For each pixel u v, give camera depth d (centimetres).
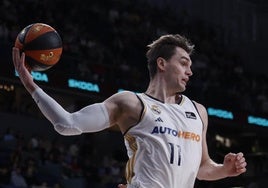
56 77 1959
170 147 454
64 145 2358
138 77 2430
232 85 2955
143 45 2823
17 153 1941
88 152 2353
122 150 2508
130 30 2906
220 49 3303
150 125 459
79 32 2636
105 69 2327
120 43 2723
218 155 2627
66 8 2741
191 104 490
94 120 454
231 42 3469
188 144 464
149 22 3088
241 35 3522
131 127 464
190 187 470
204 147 500
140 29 2970
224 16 3550
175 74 484
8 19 2350
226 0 3572
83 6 2836
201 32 3281
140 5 3231
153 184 445
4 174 1812
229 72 3036
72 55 2412
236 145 2767
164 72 487
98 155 2428
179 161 454
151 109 465
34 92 451
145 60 2741
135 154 460
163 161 450
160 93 484
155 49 495
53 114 443
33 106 2488
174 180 453
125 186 488
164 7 3488
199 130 477
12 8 2425
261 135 2723
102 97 2089
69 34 2547
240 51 3447
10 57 1883
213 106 2433
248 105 2658
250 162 2742
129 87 2198
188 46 497
